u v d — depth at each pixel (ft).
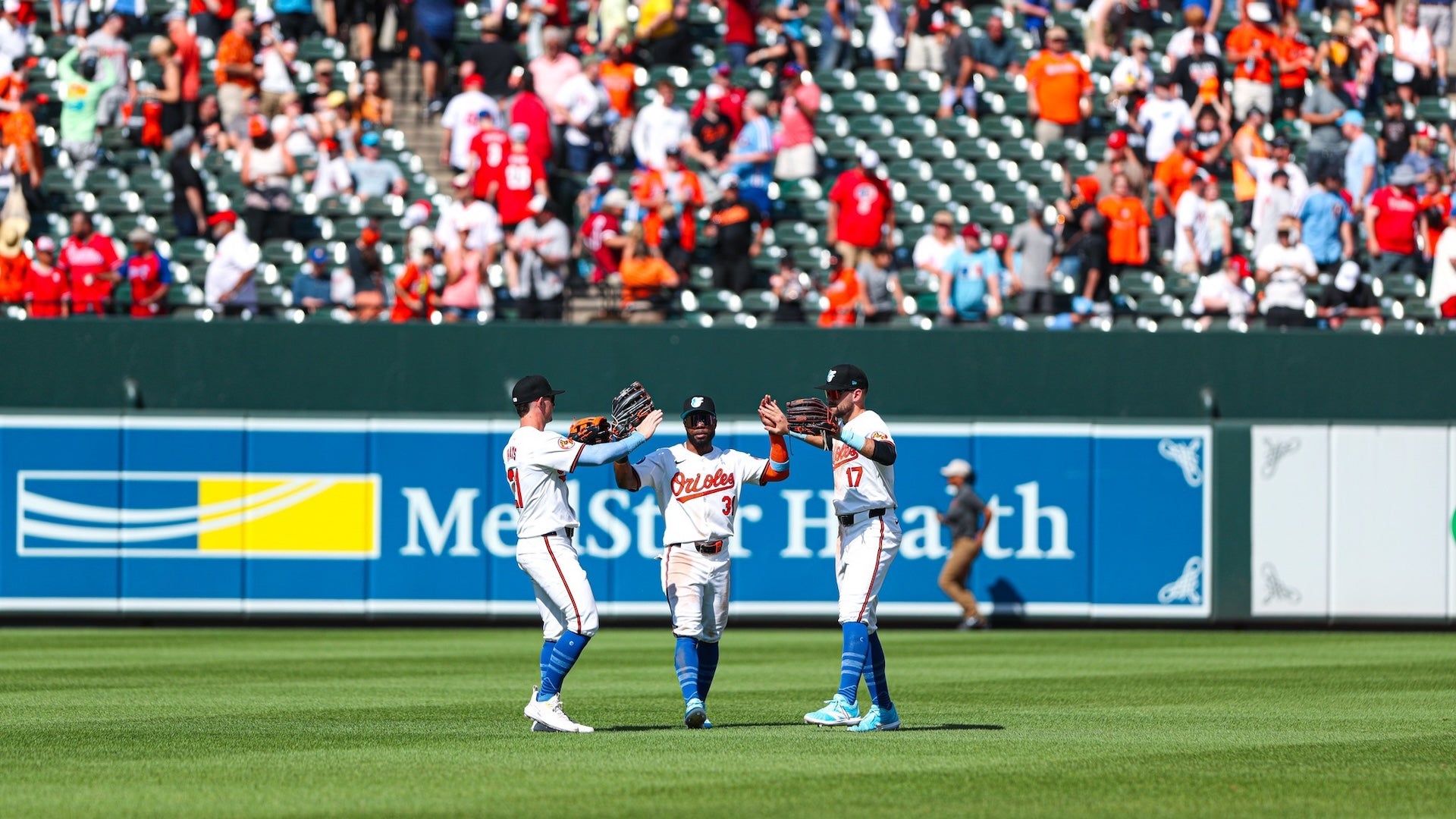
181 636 189.47
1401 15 271.90
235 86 244.42
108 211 237.45
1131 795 85.97
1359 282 234.17
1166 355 213.66
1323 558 206.18
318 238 235.81
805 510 205.05
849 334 211.41
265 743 103.65
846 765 94.53
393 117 255.91
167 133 245.24
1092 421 207.31
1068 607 206.28
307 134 242.37
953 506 199.82
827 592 204.74
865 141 258.78
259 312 222.89
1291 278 225.35
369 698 130.41
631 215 236.43
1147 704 129.39
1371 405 214.90
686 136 247.50
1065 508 206.80
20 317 208.44
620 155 252.21
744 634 197.98
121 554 201.87
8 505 201.05
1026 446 206.90
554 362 210.38
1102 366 213.25
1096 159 257.14
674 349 210.38
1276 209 232.12
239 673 150.00
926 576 206.18
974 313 224.94
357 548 203.41
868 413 108.78
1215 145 251.80
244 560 202.69
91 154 241.35
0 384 206.49
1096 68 273.75
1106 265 228.22
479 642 184.44
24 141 229.66
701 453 110.22
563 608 107.65
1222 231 237.86
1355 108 264.72
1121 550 206.69
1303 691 139.74
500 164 221.66
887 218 229.86
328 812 80.07
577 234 238.07
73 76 242.17
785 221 245.65
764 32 270.05
